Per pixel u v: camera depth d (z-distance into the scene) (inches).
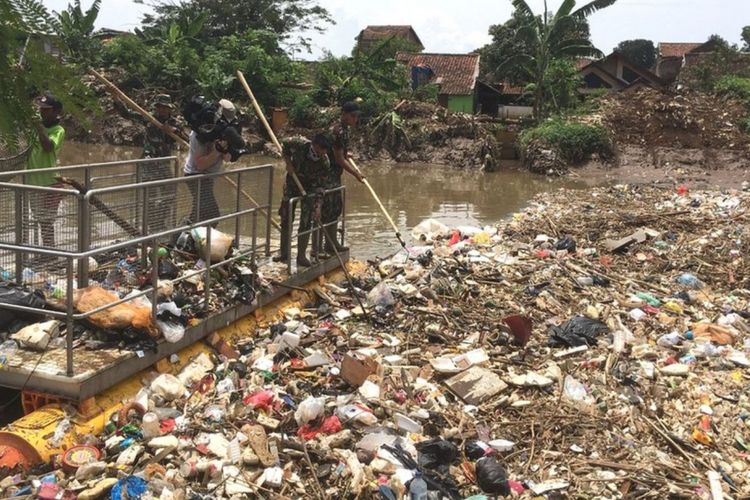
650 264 378.3
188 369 199.6
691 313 300.0
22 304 182.4
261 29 1413.6
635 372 231.8
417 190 714.2
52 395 168.1
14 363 170.9
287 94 1160.2
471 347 244.2
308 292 275.7
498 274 335.0
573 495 164.6
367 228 480.4
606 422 198.8
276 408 188.4
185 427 174.6
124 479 147.6
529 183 821.9
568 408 205.6
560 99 1178.6
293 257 289.1
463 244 392.2
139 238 182.2
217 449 166.7
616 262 381.1
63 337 185.2
